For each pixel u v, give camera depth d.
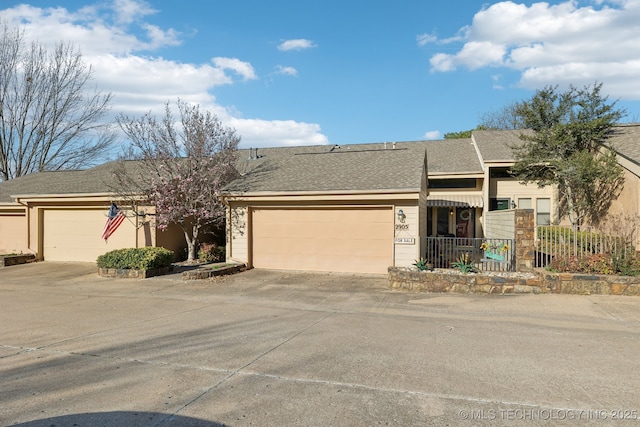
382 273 13.12
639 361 5.38
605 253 9.98
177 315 8.28
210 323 7.61
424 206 14.82
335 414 3.96
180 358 5.62
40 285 12.20
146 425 3.76
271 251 14.32
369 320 7.77
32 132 29.19
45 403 4.23
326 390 4.52
